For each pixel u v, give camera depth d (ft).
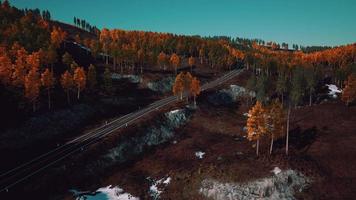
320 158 193.98
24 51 308.60
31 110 253.65
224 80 442.09
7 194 163.43
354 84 303.68
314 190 165.07
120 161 220.43
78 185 186.50
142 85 389.80
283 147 215.10
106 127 260.62
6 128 221.87
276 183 167.84
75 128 259.80
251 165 185.06
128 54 420.77
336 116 277.44
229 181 174.50
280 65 489.67
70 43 488.44
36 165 194.59
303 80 338.13
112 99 328.08
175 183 188.14
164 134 266.77
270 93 382.83
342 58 579.89
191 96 359.66
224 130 277.85
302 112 303.48
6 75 254.88
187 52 630.74
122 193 181.47
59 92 301.22
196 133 274.36
